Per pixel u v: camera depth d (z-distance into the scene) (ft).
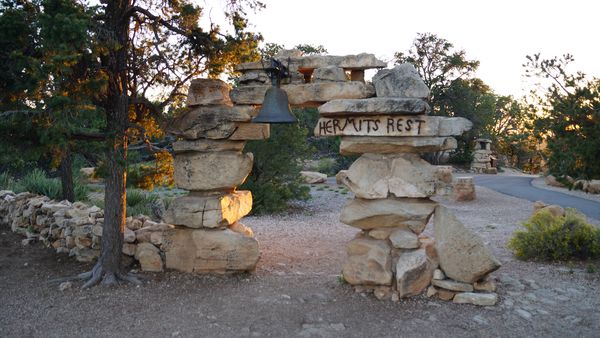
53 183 47.70
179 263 24.26
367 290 21.61
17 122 18.52
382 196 21.43
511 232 37.55
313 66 22.11
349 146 21.77
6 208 35.55
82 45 17.66
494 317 18.67
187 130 23.39
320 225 42.98
